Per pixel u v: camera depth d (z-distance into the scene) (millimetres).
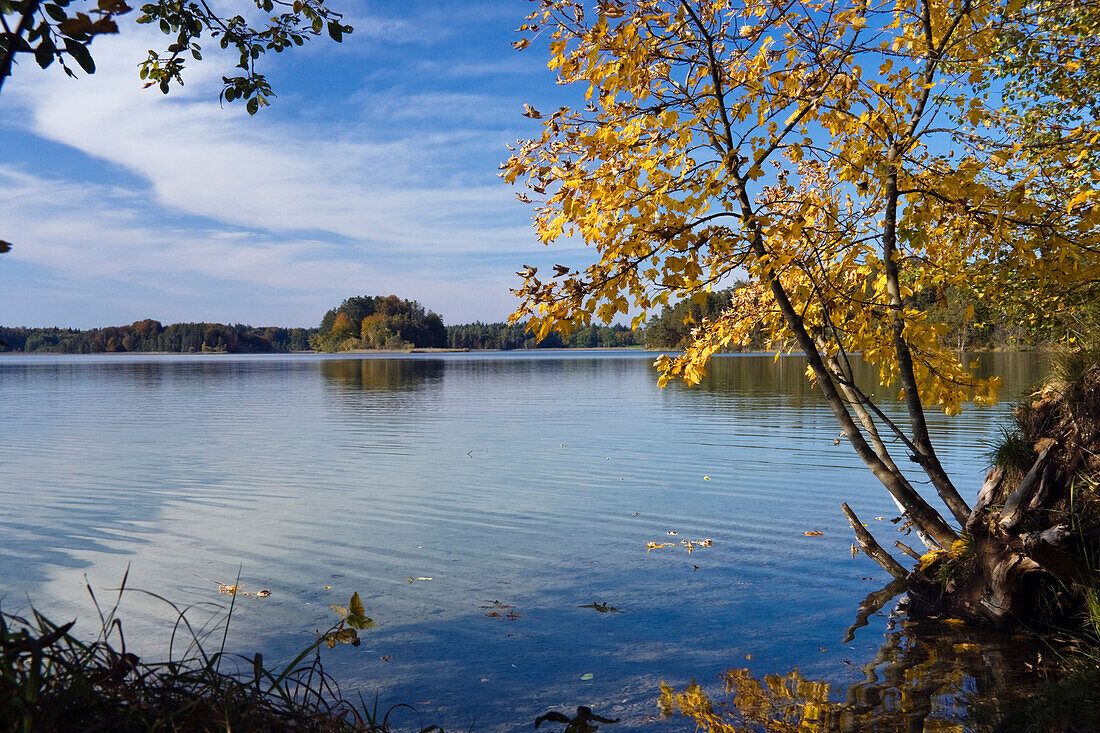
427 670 5090
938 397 5945
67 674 2320
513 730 4219
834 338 6465
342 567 7566
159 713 2277
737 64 5379
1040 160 6469
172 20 4492
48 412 25500
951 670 4938
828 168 5574
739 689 4762
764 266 4859
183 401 30656
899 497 6148
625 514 9766
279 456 15086
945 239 6047
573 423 20562
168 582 7074
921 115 5500
